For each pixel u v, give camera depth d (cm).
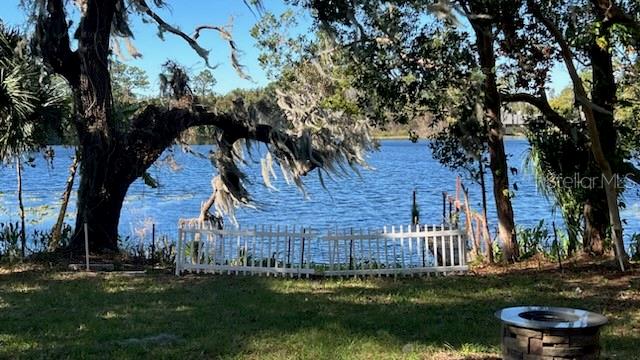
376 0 998
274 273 1041
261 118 1380
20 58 1152
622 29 830
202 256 1073
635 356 561
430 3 950
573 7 935
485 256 1175
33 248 1380
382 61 1045
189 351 587
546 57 1048
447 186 3475
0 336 642
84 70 1209
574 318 456
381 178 4106
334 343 612
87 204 1230
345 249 1067
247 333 652
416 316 729
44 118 1138
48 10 1184
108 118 1230
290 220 2195
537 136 1162
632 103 1062
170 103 1307
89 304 806
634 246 1190
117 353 580
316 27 1157
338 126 1391
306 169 1380
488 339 625
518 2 947
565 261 1109
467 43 1043
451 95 1022
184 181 4047
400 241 1132
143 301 823
